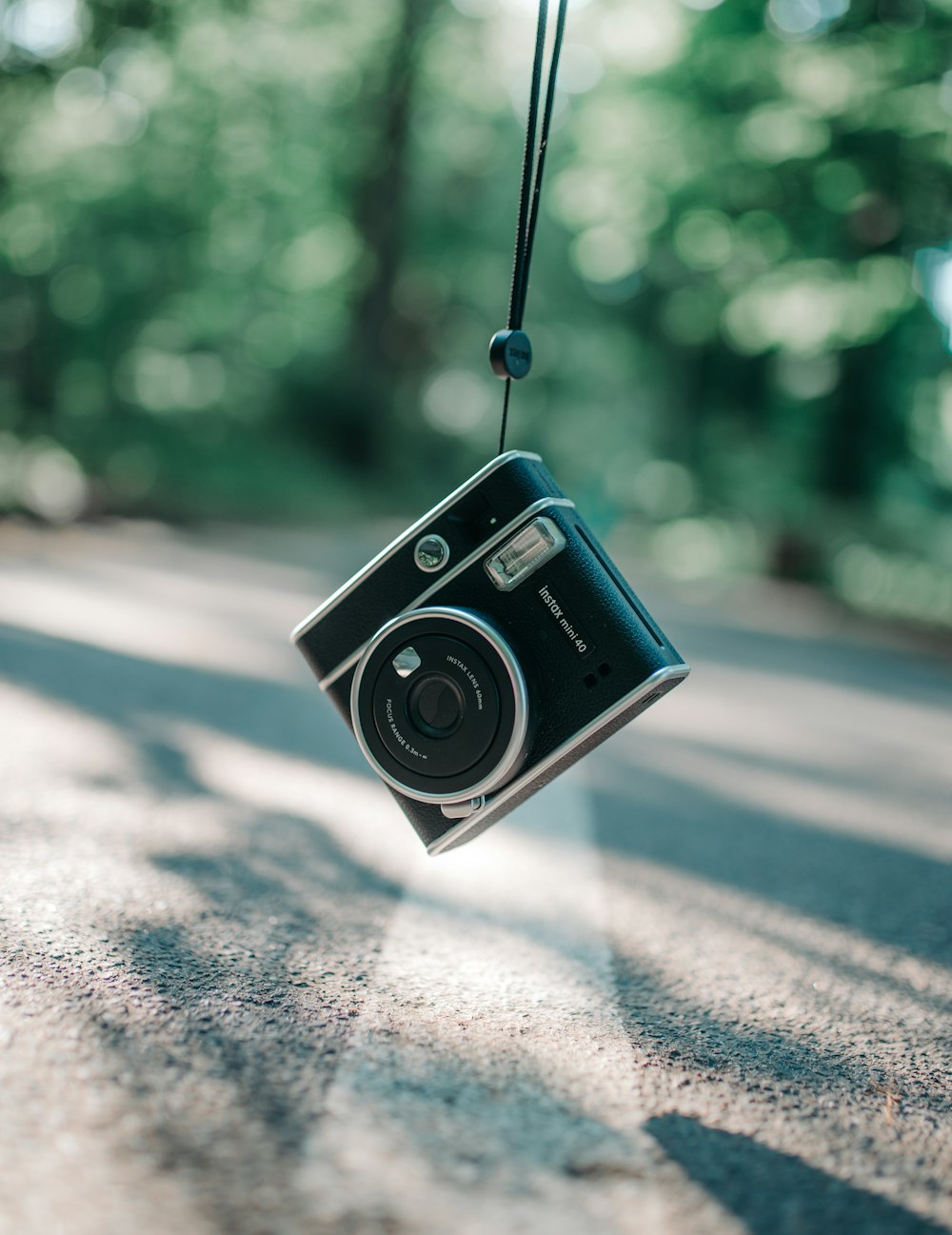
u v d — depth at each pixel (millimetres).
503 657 599
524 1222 488
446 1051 596
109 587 2207
